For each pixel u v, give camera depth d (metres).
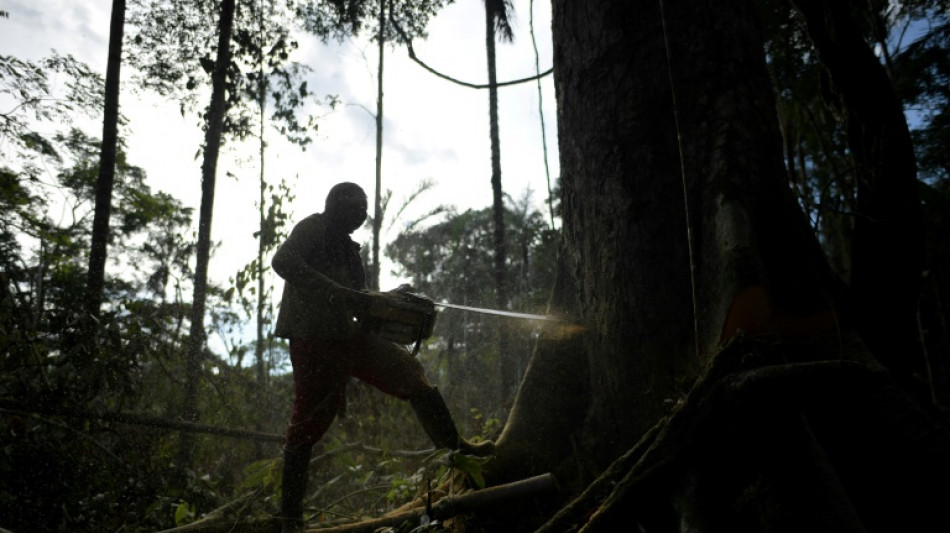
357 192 3.16
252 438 4.30
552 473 2.70
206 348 5.69
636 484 1.97
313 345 2.94
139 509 3.60
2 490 3.19
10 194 8.69
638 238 2.72
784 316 2.21
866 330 3.46
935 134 8.88
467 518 2.62
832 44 3.66
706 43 2.75
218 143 6.63
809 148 9.96
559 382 2.88
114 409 4.36
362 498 4.66
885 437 1.87
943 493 1.76
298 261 2.91
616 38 2.96
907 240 3.49
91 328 4.07
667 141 2.77
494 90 12.05
